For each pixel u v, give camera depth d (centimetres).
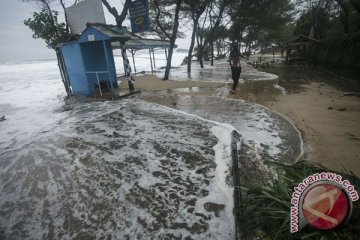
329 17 2823
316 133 533
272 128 575
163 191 336
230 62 1037
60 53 1177
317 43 2286
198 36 2878
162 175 377
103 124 653
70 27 1128
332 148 453
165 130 574
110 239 260
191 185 346
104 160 439
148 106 831
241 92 1030
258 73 1775
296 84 1220
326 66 1859
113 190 347
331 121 606
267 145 477
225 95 977
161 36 2588
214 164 400
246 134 534
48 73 3152
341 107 735
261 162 397
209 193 325
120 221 285
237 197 290
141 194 333
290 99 870
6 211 325
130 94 1086
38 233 279
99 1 1002
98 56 1207
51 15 1255
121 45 1084
